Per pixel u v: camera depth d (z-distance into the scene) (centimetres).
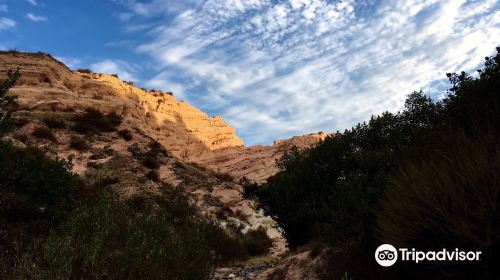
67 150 2106
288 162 1320
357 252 549
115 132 2705
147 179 2038
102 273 412
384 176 650
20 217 657
